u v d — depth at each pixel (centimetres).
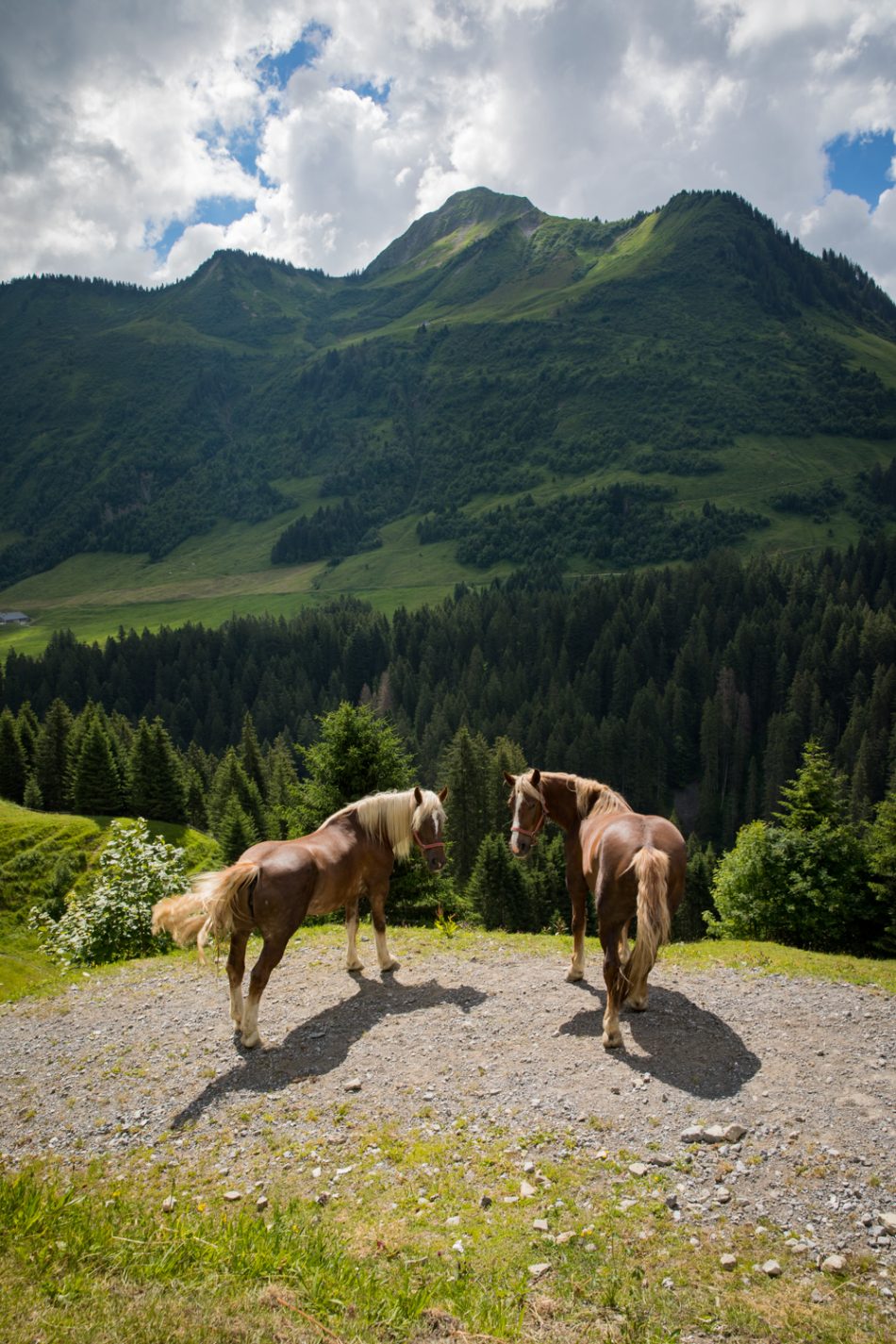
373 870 1073
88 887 4453
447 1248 554
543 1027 911
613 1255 541
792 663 12119
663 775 10731
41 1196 562
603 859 846
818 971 1072
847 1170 630
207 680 14388
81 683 14650
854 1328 468
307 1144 714
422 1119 745
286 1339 414
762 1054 827
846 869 2683
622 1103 747
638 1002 937
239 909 885
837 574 15975
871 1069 789
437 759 10550
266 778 8888
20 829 5503
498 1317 462
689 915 5403
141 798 6794
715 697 11456
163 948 1600
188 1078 852
